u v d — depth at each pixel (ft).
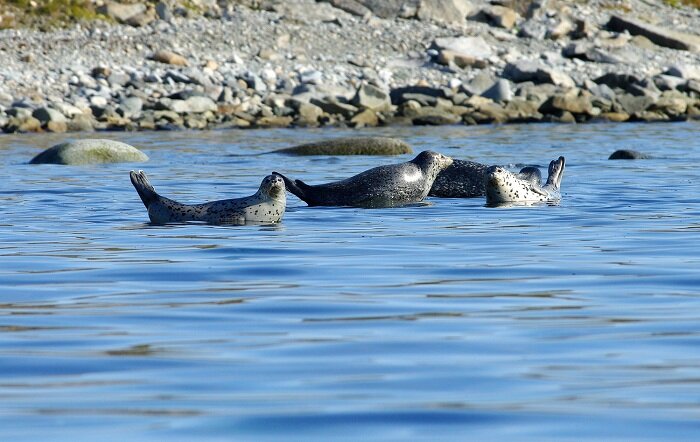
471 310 81.92
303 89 434.30
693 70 493.77
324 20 534.37
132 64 456.45
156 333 74.59
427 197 173.37
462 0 564.71
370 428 51.70
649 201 163.02
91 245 120.26
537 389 58.85
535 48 531.91
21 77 423.23
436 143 313.32
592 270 100.48
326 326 76.43
